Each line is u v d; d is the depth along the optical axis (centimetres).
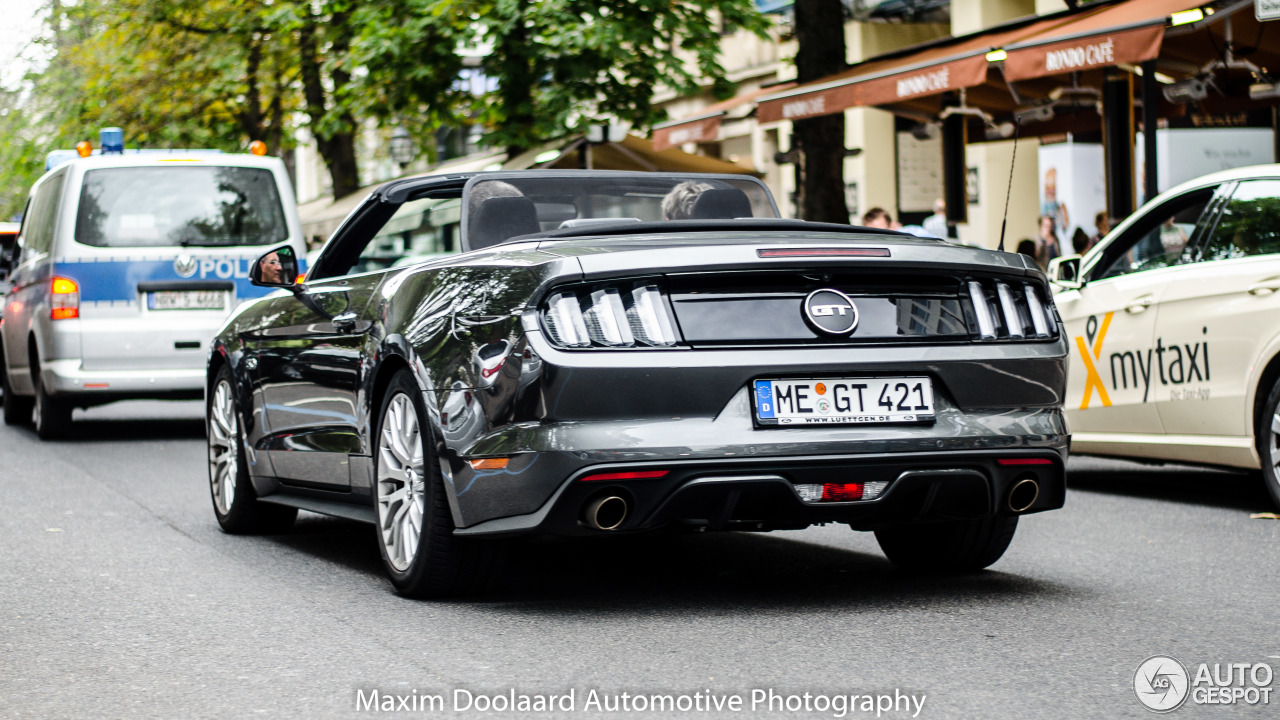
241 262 1312
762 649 455
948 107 1484
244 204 1327
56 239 1277
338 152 2798
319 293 648
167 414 1647
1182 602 526
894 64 1350
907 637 470
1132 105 1291
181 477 996
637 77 1977
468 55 2012
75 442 1284
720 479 470
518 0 1922
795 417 480
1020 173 2331
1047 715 377
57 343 1266
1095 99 1469
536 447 470
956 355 500
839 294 492
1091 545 668
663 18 1994
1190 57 1314
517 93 1978
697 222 548
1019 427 507
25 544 702
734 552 659
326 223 2612
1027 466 508
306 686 419
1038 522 747
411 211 634
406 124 2236
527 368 472
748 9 2069
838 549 665
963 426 499
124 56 2766
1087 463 1054
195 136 2847
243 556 663
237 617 520
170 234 1298
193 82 2789
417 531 536
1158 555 636
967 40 1338
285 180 1348
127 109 2847
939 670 426
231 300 1307
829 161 1534
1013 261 520
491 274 502
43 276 1298
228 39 2691
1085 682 411
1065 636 470
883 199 2581
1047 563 618
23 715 396
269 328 687
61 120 2898
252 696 409
